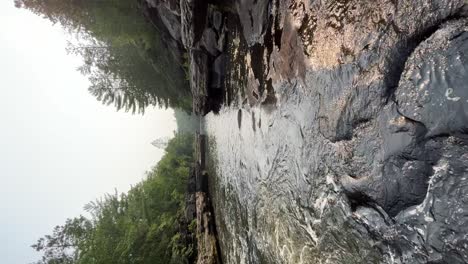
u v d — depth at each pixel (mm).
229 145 7703
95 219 16203
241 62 6117
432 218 1596
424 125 1697
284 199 3766
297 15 3229
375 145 2070
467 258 1399
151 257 12305
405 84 1825
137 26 14617
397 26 1901
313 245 2996
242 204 6055
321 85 2779
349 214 2354
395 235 1867
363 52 2191
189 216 12398
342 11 2424
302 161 3232
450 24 1580
